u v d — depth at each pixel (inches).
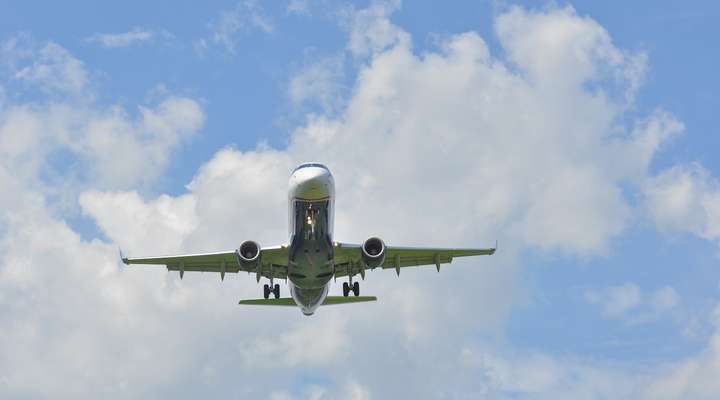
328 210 7819.9
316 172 7682.1
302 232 7819.9
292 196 7810.0
